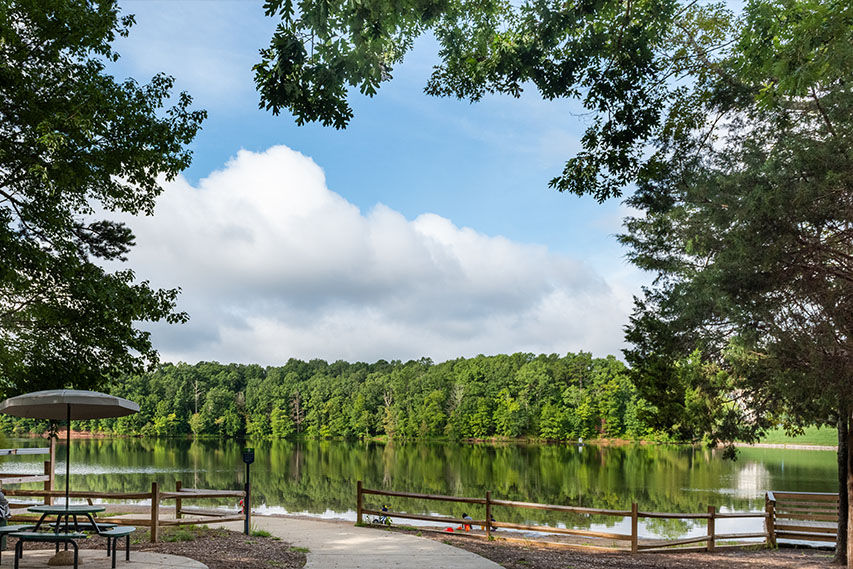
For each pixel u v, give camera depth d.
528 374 116.06
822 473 54.62
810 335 10.18
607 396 107.19
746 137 12.06
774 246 9.56
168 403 148.38
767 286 9.95
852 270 10.31
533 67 11.39
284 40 8.80
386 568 10.20
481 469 64.00
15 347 17.64
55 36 15.95
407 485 50.41
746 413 14.64
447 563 10.68
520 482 52.03
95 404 10.17
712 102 12.46
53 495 12.46
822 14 8.07
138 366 18.66
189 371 166.75
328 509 33.59
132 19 17.42
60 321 17.56
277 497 41.03
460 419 113.50
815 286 9.97
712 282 10.62
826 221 9.74
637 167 12.31
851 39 8.23
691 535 24.02
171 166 17.78
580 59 11.42
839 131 9.95
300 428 144.38
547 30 10.90
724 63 12.31
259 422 141.50
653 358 14.91
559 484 50.12
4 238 14.55
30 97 15.00
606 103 11.75
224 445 115.38
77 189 16.69
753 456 73.88
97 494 12.32
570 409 108.62
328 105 9.40
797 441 90.94
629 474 56.59
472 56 12.08
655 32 11.44
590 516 30.64
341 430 131.62
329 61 9.15
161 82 17.67
